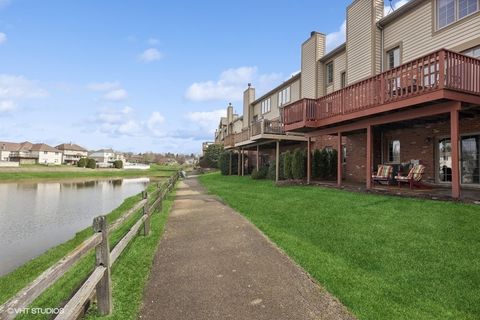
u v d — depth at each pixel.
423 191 9.17
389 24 13.02
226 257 4.91
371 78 9.70
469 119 10.15
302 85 19.70
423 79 7.95
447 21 10.59
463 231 5.27
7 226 12.16
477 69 8.05
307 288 3.71
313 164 15.62
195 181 24.23
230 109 45.62
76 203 18.98
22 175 43.09
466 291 3.47
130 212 4.87
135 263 4.75
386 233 5.55
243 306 3.34
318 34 18.41
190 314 3.20
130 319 3.11
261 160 27.41
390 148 13.27
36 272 6.18
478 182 10.04
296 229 6.28
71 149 106.00
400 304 3.27
